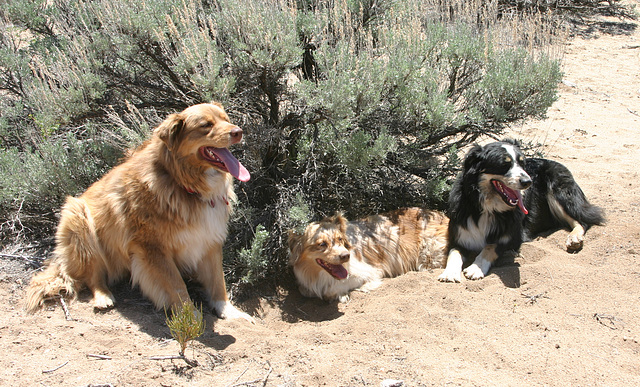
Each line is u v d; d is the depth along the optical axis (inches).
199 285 107.3
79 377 81.6
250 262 105.2
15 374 81.7
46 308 96.3
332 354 88.0
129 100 123.8
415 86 120.0
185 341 85.1
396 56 122.6
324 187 120.1
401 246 116.9
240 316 100.1
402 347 88.9
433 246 116.6
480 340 89.7
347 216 123.3
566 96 198.8
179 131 91.4
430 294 101.2
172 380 82.1
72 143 116.1
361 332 93.6
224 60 116.4
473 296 100.2
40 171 112.9
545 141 159.9
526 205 116.2
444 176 126.2
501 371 83.9
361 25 130.1
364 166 111.4
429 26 134.0
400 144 123.3
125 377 81.7
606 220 116.7
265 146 116.7
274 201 117.3
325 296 108.4
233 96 116.0
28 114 128.0
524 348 87.6
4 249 111.0
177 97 120.5
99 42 122.0
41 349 86.6
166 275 96.0
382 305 100.4
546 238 115.1
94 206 99.3
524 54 130.6
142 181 93.8
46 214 116.4
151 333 92.3
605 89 206.4
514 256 111.2
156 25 115.0
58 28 147.6
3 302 97.3
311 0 142.9
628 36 273.6
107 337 90.0
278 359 87.3
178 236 95.4
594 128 169.5
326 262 106.3
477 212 110.4
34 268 106.4
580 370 83.3
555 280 101.5
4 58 135.4
